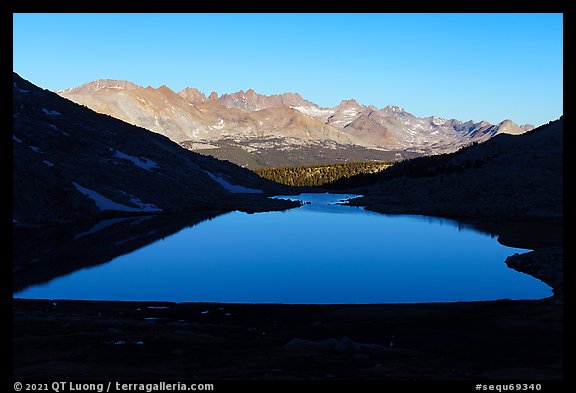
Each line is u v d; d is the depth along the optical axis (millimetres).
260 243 95375
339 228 117812
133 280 63812
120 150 198250
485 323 39562
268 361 27828
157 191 169625
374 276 66875
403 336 35719
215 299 54625
